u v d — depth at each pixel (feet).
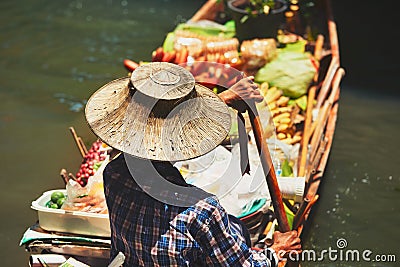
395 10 34.83
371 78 28.19
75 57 30.53
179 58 19.94
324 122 19.13
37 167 22.59
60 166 22.54
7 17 34.76
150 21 34.12
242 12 23.08
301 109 20.20
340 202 20.17
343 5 35.47
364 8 35.12
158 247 10.16
